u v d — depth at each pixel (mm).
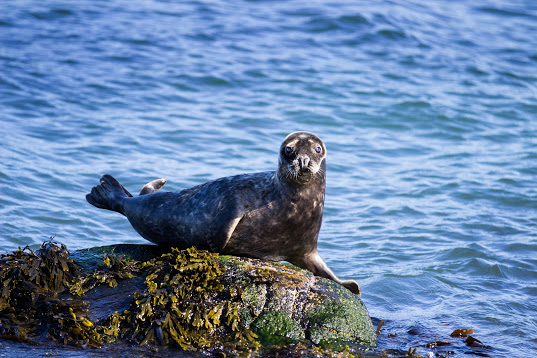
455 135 58781
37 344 21938
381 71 73375
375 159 52156
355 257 35250
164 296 22938
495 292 31219
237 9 92438
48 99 58969
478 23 94500
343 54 77938
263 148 52219
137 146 50531
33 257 24297
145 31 80812
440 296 30672
